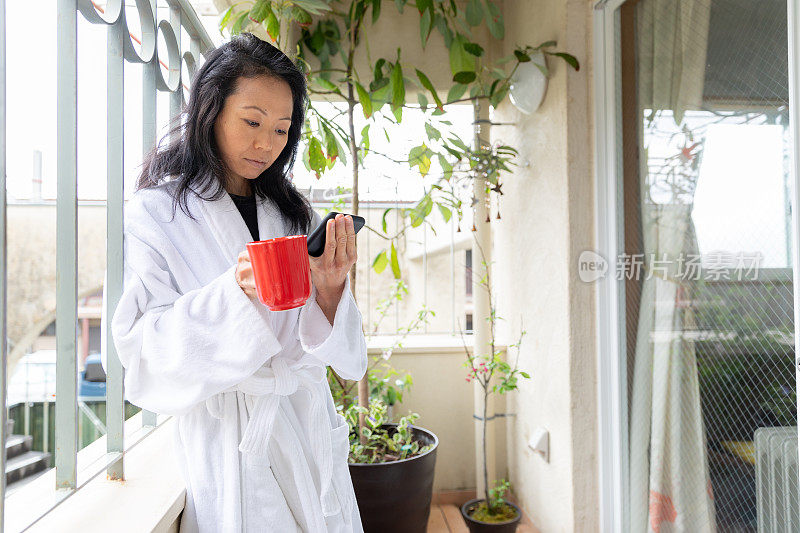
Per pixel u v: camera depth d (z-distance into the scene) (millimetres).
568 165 2049
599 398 2020
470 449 2725
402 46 2670
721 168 1420
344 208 2527
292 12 2062
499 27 2461
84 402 4785
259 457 917
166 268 914
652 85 1742
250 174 959
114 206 1132
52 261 5598
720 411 1452
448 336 2990
